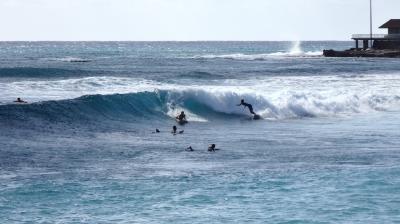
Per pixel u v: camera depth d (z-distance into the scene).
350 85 172.25
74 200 62.94
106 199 63.41
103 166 77.94
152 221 57.31
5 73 185.25
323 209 60.75
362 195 65.19
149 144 94.06
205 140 99.06
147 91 129.25
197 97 131.38
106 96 120.06
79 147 90.06
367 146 93.81
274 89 157.00
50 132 99.81
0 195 63.72
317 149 91.06
